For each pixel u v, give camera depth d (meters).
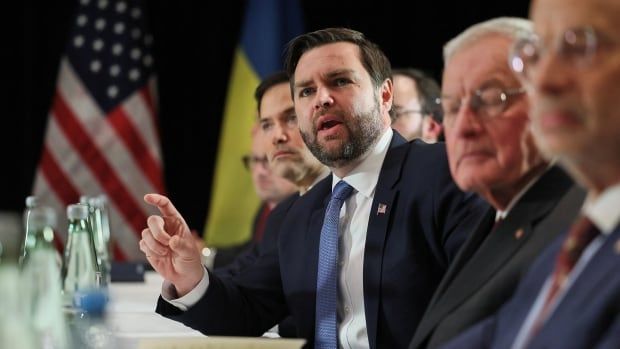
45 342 3.55
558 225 3.28
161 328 5.31
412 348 3.63
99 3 13.81
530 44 2.74
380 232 4.71
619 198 2.61
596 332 2.44
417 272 4.59
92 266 5.18
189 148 14.26
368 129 4.91
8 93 14.07
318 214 5.12
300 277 5.04
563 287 2.67
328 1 13.70
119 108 13.62
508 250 3.41
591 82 2.54
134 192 13.48
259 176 8.98
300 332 5.00
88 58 13.67
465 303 3.45
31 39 14.10
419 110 8.01
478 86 3.31
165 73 14.26
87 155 13.48
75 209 5.26
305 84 5.02
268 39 13.58
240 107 13.45
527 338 2.78
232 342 3.88
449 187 4.59
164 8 14.23
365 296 4.68
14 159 14.09
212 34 14.23
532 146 3.32
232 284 5.34
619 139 2.55
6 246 3.71
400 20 13.46
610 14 2.55
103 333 4.38
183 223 5.04
